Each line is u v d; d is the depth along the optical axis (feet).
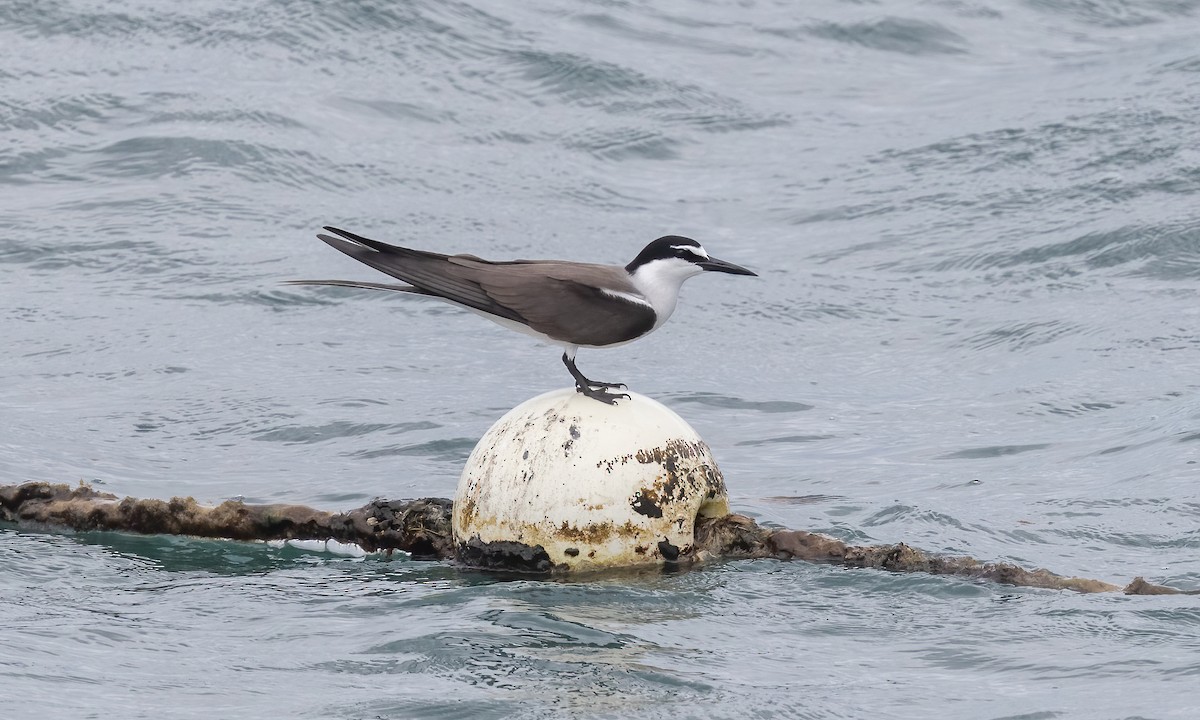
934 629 34.81
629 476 37.65
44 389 56.95
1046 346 61.11
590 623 34.81
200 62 89.51
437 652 32.99
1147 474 46.96
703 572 38.22
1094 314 63.57
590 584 37.22
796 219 76.74
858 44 102.99
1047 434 52.31
